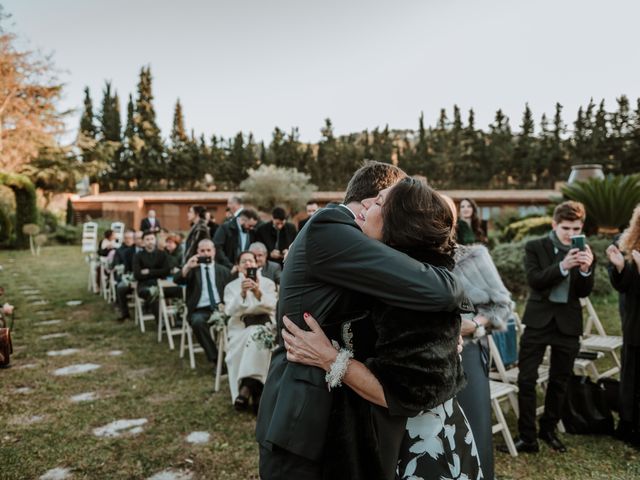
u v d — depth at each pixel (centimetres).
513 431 355
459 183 5322
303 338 138
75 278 1256
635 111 5147
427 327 129
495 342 377
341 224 140
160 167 5406
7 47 2439
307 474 134
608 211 893
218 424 369
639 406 320
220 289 539
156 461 311
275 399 146
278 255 617
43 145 2814
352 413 134
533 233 1022
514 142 5547
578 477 284
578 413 348
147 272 697
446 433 146
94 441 339
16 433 352
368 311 139
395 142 6222
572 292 312
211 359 507
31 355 566
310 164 5569
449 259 148
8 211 2194
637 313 317
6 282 1178
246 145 5703
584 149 4969
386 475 133
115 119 5712
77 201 3444
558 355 318
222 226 692
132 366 526
